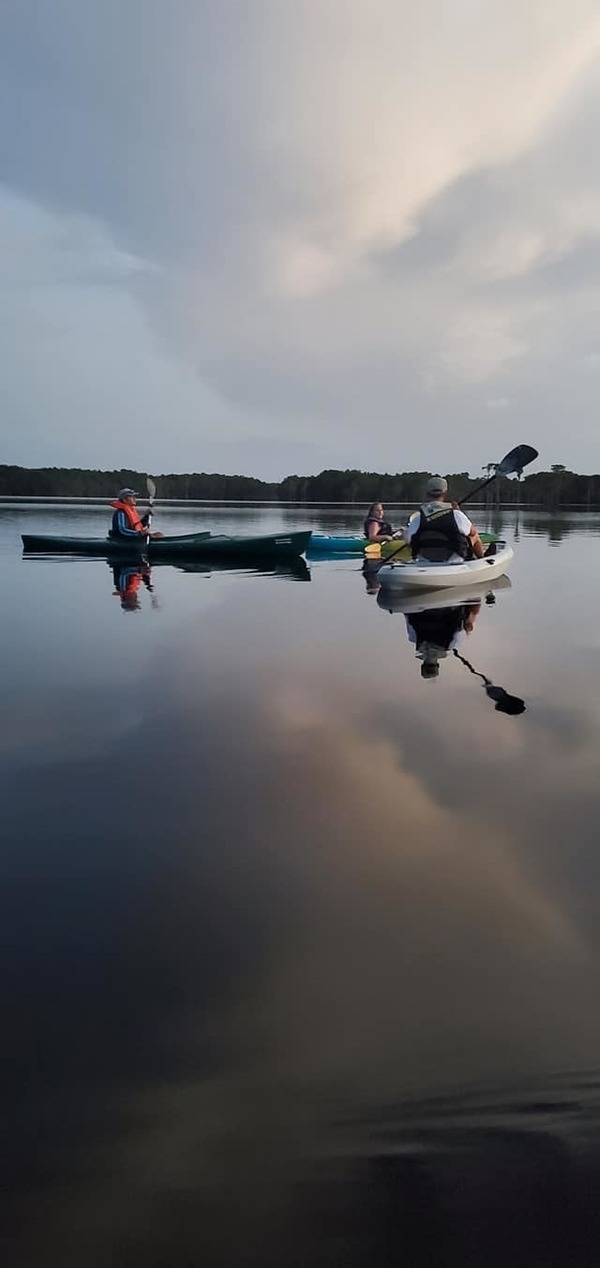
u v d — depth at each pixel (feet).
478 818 8.15
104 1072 4.47
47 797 8.81
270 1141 3.96
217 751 10.43
